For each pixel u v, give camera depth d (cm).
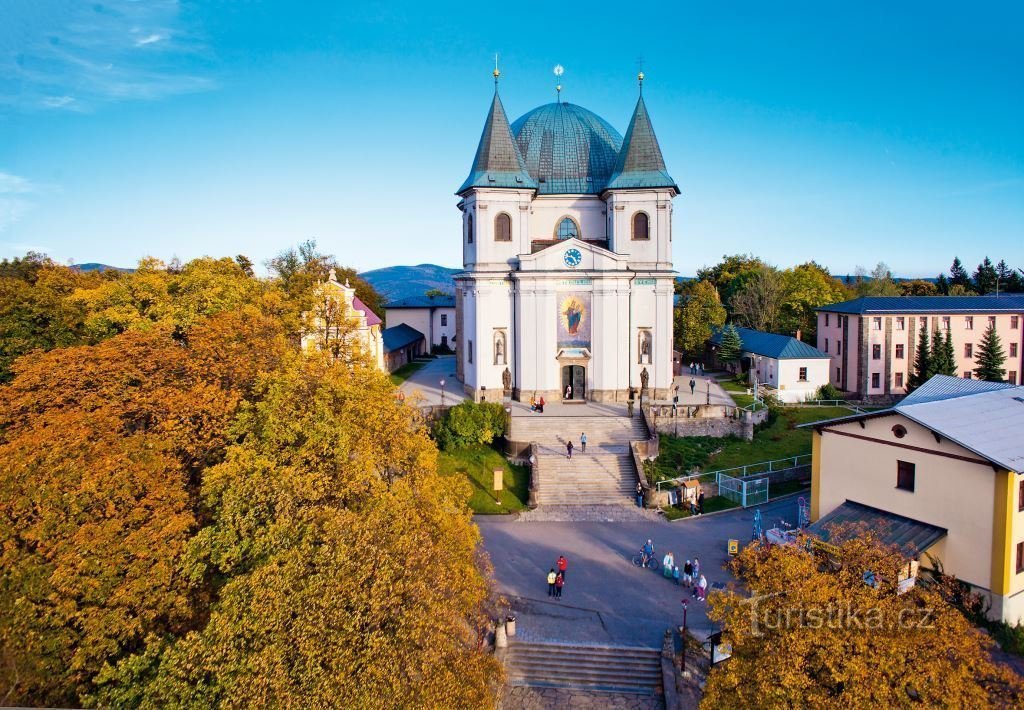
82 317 4434
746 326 10200
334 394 2653
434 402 6116
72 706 1767
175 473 2364
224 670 1591
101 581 1906
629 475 4762
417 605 1739
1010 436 3098
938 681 1602
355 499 2283
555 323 6006
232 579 1883
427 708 1609
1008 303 7456
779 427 5834
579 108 6825
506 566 3622
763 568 1911
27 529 1989
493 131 6059
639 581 3453
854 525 3128
